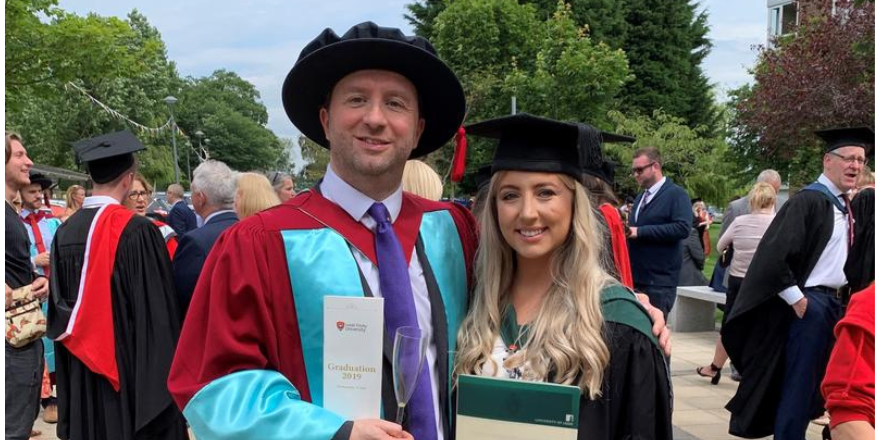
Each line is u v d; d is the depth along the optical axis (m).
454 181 2.41
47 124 29.23
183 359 1.75
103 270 3.26
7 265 3.58
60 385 3.43
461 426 1.75
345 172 1.89
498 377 1.81
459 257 2.05
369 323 1.64
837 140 3.88
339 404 1.65
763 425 4.14
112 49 11.87
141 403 3.25
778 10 28.77
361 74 1.85
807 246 3.86
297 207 1.87
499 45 16.95
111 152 3.45
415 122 1.94
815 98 13.50
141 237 3.35
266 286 1.74
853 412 2.00
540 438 1.68
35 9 11.18
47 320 3.36
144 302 3.30
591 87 14.52
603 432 1.73
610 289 1.87
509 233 1.92
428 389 1.83
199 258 3.41
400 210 1.98
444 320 1.91
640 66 25.64
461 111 2.08
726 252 5.60
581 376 1.75
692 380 5.86
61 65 11.46
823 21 13.93
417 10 24.41
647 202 5.65
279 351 1.75
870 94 12.54
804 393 3.88
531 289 1.99
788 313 3.96
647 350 1.77
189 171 50.06
